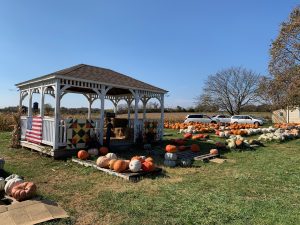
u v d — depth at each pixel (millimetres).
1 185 5871
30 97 12422
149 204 5305
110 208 5113
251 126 26484
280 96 21922
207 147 13258
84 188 6406
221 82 51906
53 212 4781
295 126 27078
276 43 21391
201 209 5062
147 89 13523
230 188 6516
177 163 9328
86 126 10750
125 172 7543
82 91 15406
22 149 11859
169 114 47250
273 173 8141
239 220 4594
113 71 14461
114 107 16891
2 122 21609
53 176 7559
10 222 4316
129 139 13555
